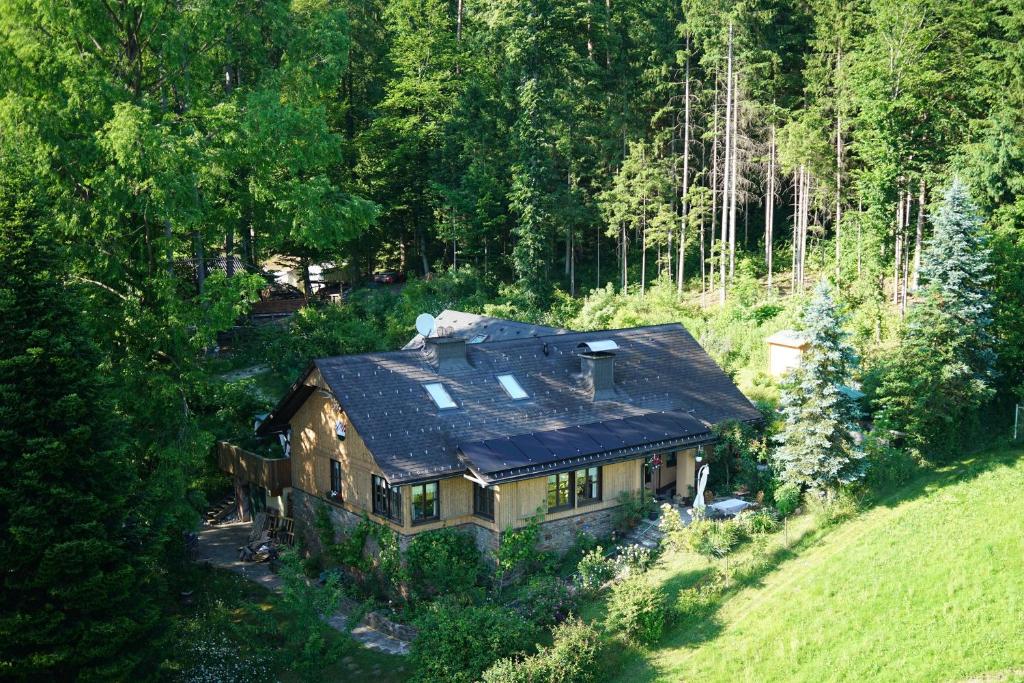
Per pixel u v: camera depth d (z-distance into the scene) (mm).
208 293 30156
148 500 24234
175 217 28141
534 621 24969
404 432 29188
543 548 29234
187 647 26141
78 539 21078
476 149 66938
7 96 27188
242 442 38031
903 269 49562
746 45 57250
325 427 31766
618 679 22953
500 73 71062
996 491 28312
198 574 31141
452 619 24047
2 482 20828
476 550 29094
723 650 23328
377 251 72438
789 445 29906
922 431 32000
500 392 32031
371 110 71938
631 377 34750
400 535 28297
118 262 28578
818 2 58594
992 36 47812
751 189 70250
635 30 65000
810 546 27344
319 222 32125
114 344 29297
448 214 65688
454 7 79938
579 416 32031
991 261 33875
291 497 34406
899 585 24453
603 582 27266
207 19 30484
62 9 27797
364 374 30875
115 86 28344
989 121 41906
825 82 56250
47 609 20531
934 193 45469
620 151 67062
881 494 29625
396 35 73375
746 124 61344
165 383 28875
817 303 29297
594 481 30656
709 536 27219
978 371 31938
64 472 21562
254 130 29844
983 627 22469
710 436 32188
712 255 61688
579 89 65188
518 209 62375
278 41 33656
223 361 50906
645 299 58938
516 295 61812
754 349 45625
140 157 26859
